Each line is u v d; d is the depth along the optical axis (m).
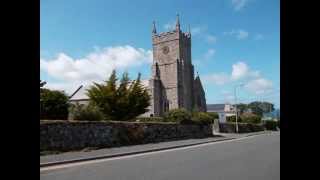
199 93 99.44
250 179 11.24
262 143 31.75
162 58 94.50
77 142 22.78
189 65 98.00
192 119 41.44
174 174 12.59
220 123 59.22
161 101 91.38
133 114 41.16
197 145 30.58
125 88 40.94
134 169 14.20
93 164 16.38
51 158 17.88
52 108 28.56
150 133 31.66
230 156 19.58
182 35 94.50
